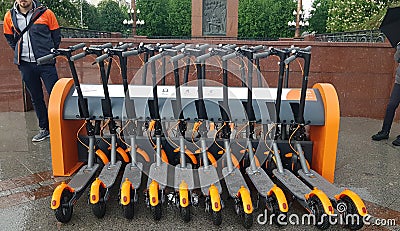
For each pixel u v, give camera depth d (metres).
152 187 2.60
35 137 4.39
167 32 38.56
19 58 4.14
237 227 2.58
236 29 13.17
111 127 3.14
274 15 36.97
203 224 2.61
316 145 3.26
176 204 2.65
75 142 3.49
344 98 5.88
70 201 2.57
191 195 2.74
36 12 4.09
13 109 5.95
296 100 3.17
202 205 2.84
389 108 4.54
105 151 3.26
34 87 4.25
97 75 5.85
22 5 4.02
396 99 4.47
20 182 3.24
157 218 2.61
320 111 3.11
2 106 5.93
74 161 3.49
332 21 16.61
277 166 3.01
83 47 2.96
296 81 5.80
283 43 5.92
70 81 3.36
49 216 2.69
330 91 3.18
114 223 2.60
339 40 8.10
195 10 13.08
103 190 2.64
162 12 38.22
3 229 2.52
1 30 5.62
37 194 3.02
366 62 5.73
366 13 14.29
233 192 2.65
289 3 37.41
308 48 2.84
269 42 6.01
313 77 5.82
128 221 2.62
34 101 4.30
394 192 3.16
